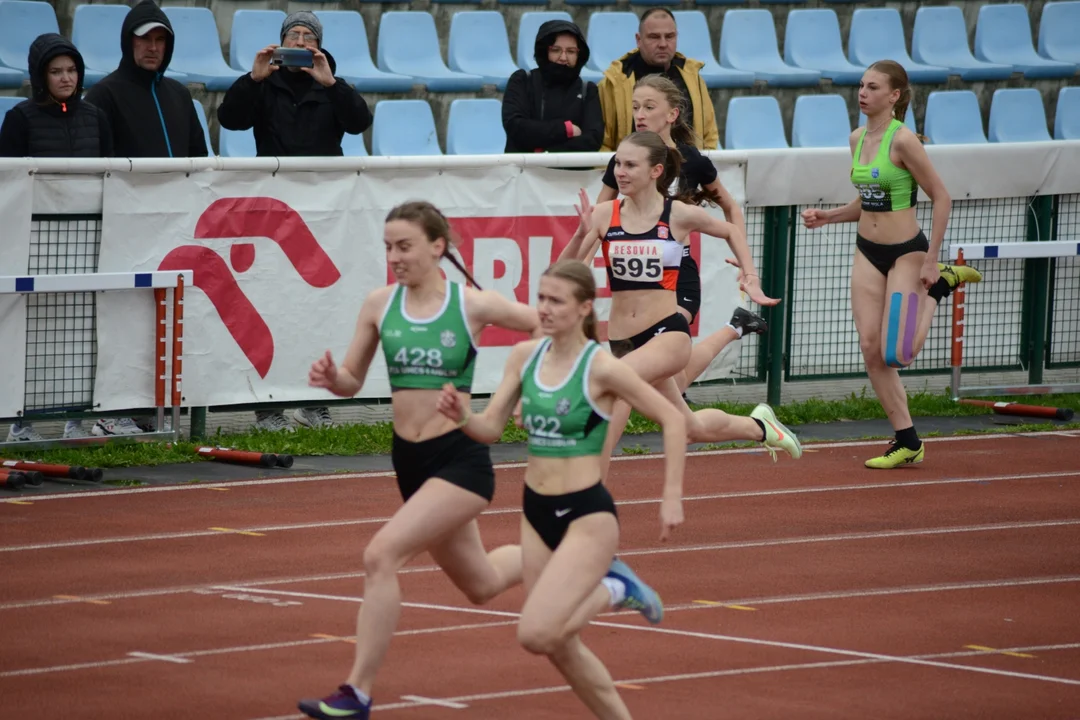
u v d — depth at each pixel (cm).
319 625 2462
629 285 2866
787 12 6650
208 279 3841
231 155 5081
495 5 6081
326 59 4091
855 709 2097
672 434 1905
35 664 2230
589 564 1850
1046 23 6912
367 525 3173
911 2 6881
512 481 3612
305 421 4088
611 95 4456
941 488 3688
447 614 2548
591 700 1853
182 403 3841
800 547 3092
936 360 4806
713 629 2500
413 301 2083
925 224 4691
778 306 4525
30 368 3641
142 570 2789
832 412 4534
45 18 5138
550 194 4216
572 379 1892
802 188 4500
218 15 5597
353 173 3988
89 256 3716
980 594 2772
